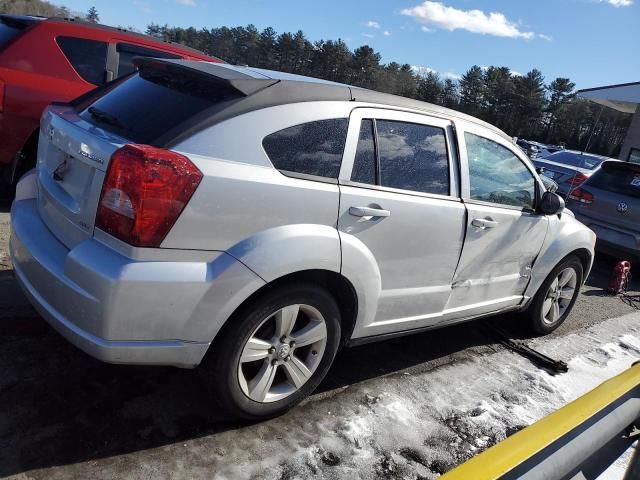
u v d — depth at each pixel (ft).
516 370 13.37
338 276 9.30
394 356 12.94
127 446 8.28
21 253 8.98
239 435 8.96
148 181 7.32
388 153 10.05
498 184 12.67
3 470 7.41
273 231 8.33
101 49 18.12
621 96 70.54
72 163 8.70
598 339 16.66
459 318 12.61
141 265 7.44
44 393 9.16
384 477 8.63
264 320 8.61
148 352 7.75
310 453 8.83
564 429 5.48
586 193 26.94
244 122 8.27
